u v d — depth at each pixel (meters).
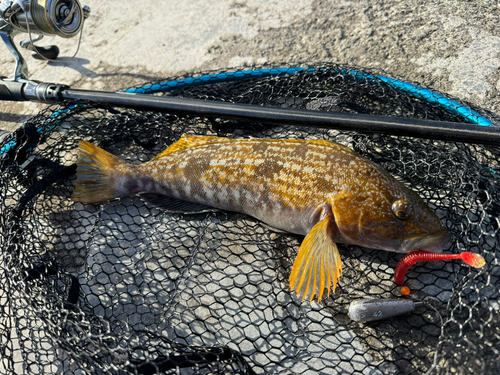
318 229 0.36
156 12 0.76
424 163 0.42
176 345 0.34
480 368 0.27
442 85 0.55
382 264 0.39
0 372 0.35
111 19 0.76
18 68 0.50
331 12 0.68
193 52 0.67
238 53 0.65
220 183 0.40
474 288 0.31
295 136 0.50
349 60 0.60
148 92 0.55
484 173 0.39
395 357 0.34
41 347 0.35
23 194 0.44
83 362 0.32
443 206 0.40
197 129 0.52
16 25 0.50
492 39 0.59
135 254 0.42
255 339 0.36
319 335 0.36
